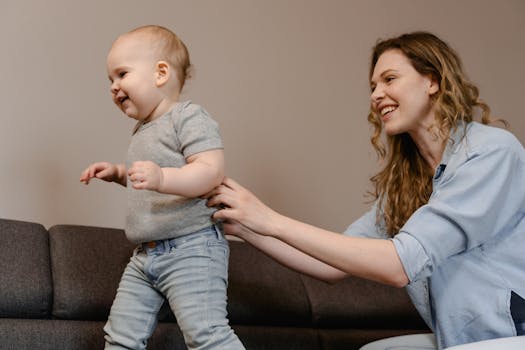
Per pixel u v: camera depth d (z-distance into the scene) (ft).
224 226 5.30
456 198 4.62
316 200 8.84
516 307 4.73
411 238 4.57
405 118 5.28
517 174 4.84
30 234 6.04
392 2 10.21
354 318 6.97
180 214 4.81
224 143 8.36
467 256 4.80
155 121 5.08
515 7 11.12
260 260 6.84
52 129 7.45
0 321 5.30
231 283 6.45
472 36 10.69
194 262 4.76
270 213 4.71
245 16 8.96
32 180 7.25
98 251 6.13
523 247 4.78
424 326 7.30
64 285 5.74
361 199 9.17
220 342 4.63
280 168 8.68
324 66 9.39
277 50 9.08
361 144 9.37
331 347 6.52
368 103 9.61
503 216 4.75
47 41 7.64
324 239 4.57
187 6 8.55
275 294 6.61
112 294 5.88
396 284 4.56
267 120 8.74
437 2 10.57
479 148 4.80
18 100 7.36
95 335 5.51
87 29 7.88
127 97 5.14
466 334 4.77
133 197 4.97
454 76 5.23
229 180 4.87
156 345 5.66
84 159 7.54
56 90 7.56
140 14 8.21
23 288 5.58
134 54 5.13
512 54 10.92
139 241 4.88
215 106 8.43
